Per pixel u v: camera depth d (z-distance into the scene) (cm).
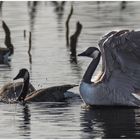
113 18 3522
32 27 3297
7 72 2338
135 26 3209
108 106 1800
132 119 1645
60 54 2622
